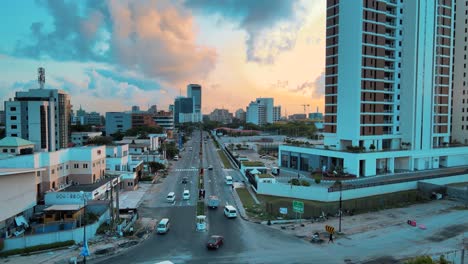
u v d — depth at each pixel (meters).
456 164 101.31
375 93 87.75
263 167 92.25
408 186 71.69
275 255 39.19
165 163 108.25
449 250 40.81
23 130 119.25
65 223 47.25
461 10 110.19
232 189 75.62
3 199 44.84
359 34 83.69
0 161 56.47
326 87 94.88
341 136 88.94
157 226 49.19
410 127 92.19
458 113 111.75
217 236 42.97
